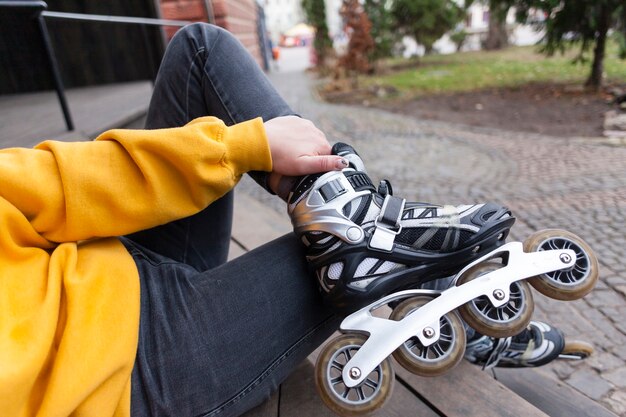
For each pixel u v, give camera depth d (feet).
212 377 2.17
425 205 2.56
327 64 32.86
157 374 2.09
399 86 23.81
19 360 1.65
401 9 34.17
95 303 1.96
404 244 2.36
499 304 2.21
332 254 2.30
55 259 2.00
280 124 2.57
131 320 2.03
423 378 3.10
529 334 3.37
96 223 2.06
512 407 2.86
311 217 2.35
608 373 4.51
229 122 2.82
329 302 2.38
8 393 1.59
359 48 24.31
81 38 15.35
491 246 2.50
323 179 2.40
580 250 2.42
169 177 2.16
